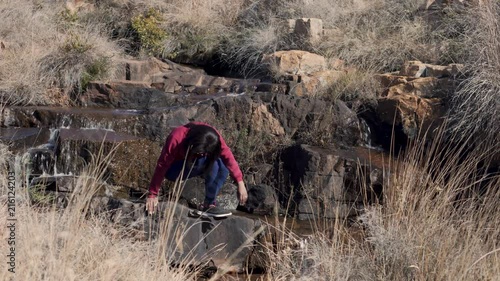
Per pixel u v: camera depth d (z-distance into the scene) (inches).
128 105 384.5
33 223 203.6
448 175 277.7
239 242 263.1
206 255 259.0
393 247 214.5
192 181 315.3
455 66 372.2
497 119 326.0
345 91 379.2
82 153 321.1
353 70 390.9
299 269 228.5
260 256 260.4
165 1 495.8
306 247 234.4
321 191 320.5
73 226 204.1
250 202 327.0
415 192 229.9
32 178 318.0
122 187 318.7
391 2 455.2
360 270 215.9
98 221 228.5
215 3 491.8
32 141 336.8
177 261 245.0
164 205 257.4
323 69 407.8
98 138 327.0
